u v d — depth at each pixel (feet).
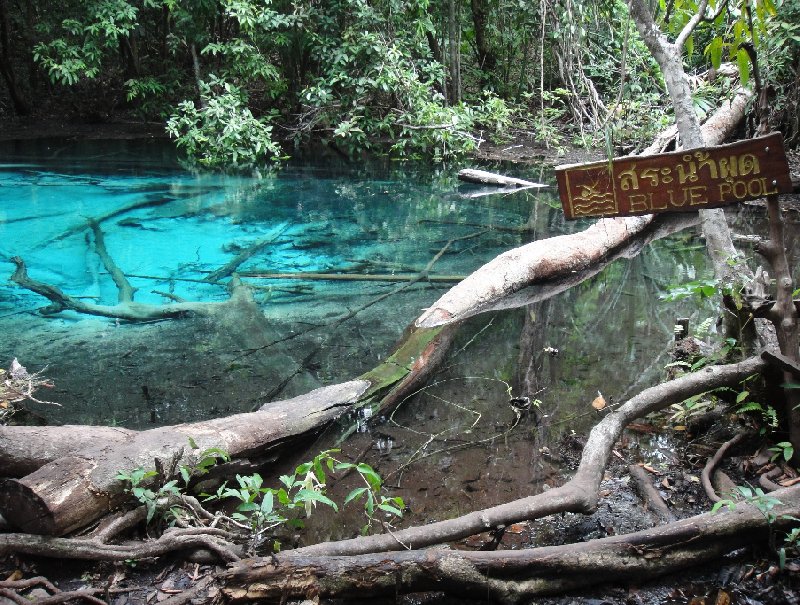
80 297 16.52
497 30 41.34
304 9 35.73
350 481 9.55
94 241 20.81
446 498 9.11
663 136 25.71
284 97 39.63
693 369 10.84
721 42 12.48
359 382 11.77
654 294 16.39
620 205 8.86
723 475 8.87
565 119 37.76
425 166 32.32
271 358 13.39
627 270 18.16
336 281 17.70
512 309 15.72
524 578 7.05
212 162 32.37
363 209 24.72
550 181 28.84
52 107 42.68
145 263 19.01
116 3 36.86
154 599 7.16
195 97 40.81
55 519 7.54
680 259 18.92
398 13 36.42
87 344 13.97
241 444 9.56
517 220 23.12
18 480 7.73
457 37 39.55
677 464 9.46
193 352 13.65
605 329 14.47
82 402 11.73
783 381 8.96
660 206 8.76
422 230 22.11
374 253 19.88
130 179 28.96
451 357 13.44
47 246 20.33
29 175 29.12
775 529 7.45
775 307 9.03
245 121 32.04
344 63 34.19
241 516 8.06
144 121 41.60
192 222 22.98
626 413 9.34
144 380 12.51
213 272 18.33
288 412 10.53
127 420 11.19
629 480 9.18
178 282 17.61
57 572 7.55
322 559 6.91
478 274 16.46
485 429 10.85
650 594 7.06
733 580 7.20
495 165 31.99
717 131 25.22
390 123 34.71
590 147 32.40
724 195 8.52
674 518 8.30
